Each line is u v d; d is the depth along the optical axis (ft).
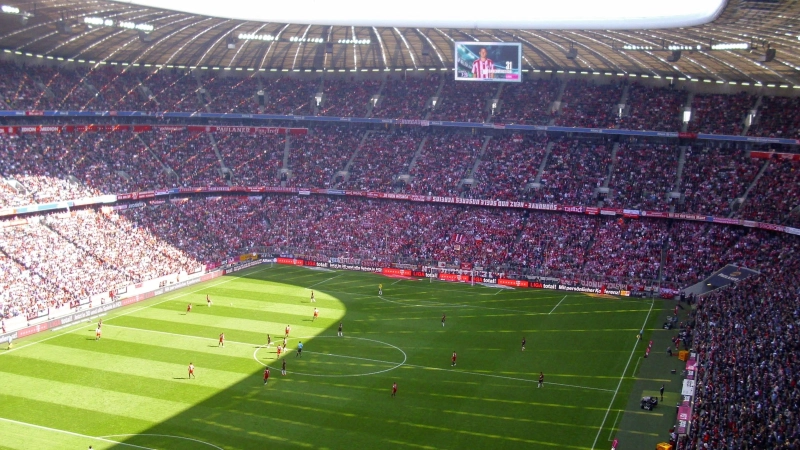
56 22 282.77
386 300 286.25
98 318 256.93
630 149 352.69
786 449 137.39
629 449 158.30
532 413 177.99
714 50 284.41
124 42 338.54
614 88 374.63
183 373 203.62
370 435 165.37
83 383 195.52
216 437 163.84
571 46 318.65
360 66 407.44
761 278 257.34
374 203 368.68
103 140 360.48
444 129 391.04
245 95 407.44
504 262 319.68
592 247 315.78
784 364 177.06
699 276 287.48
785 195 297.74
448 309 273.54
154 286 293.84
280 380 199.31
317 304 279.28
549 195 337.31
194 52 371.56
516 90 387.96
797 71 305.53
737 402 162.81
